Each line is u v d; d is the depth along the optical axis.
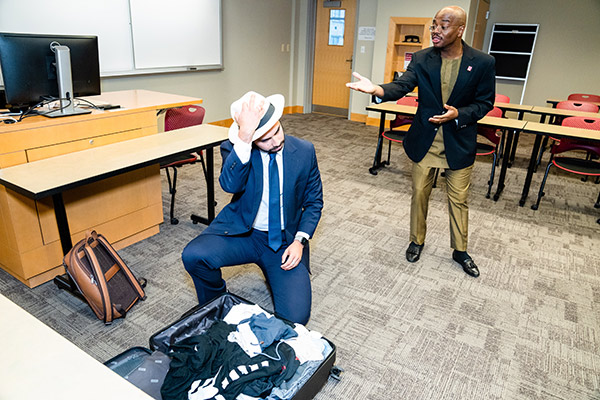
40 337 0.86
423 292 2.34
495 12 6.89
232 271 2.46
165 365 1.44
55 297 2.19
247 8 6.07
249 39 6.25
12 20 3.51
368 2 6.43
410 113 4.02
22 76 2.13
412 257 2.65
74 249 1.96
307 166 1.72
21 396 0.72
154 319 2.04
